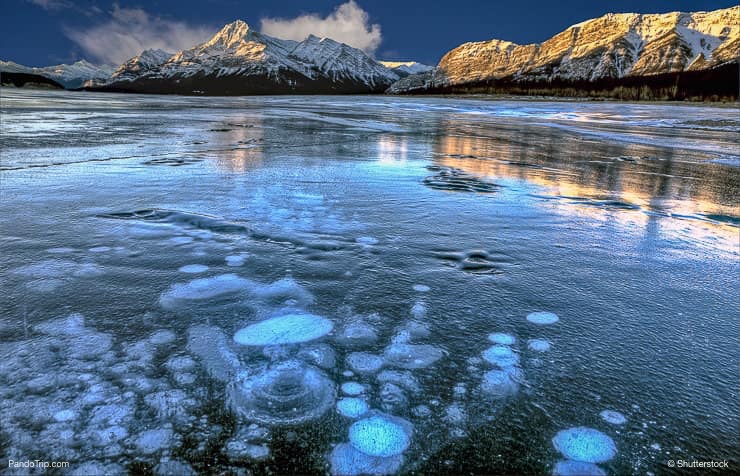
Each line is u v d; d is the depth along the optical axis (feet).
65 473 4.17
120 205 13.74
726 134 53.06
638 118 82.43
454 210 14.55
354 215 13.52
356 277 8.84
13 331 6.51
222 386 5.45
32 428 4.68
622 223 13.50
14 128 38.11
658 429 4.96
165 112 71.26
